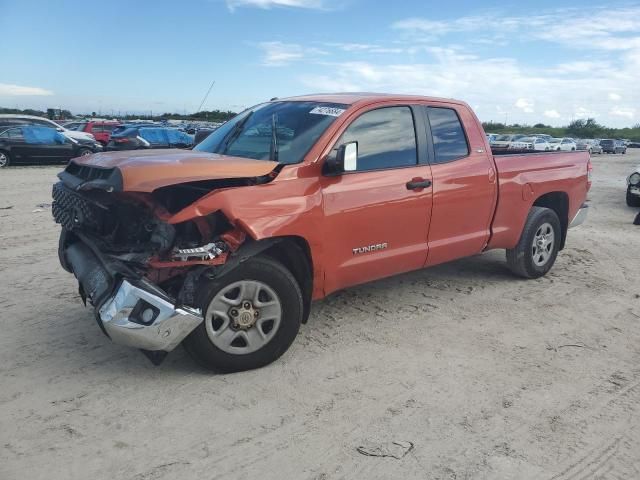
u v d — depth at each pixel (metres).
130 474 2.85
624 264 7.32
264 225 3.78
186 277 3.71
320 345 4.48
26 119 24.36
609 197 14.84
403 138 4.89
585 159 6.79
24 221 9.46
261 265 3.85
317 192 4.16
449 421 3.41
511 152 7.35
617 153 56.38
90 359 4.13
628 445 3.22
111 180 3.57
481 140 5.56
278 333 4.02
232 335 3.86
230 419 3.38
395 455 3.05
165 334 3.53
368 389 3.78
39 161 21.69
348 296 5.69
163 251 3.62
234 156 4.62
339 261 4.40
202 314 3.69
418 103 5.07
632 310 5.52
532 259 6.25
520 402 3.66
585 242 8.70
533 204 6.39
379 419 3.42
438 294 5.83
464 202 5.29
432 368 4.12
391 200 4.64
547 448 3.16
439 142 5.18
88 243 4.10
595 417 3.51
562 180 6.35
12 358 4.12
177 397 3.62
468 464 2.99
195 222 3.75
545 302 5.68
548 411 3.56
